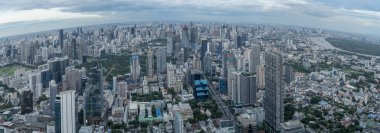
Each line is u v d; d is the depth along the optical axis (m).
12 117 196.50
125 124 191.50
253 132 175.25
